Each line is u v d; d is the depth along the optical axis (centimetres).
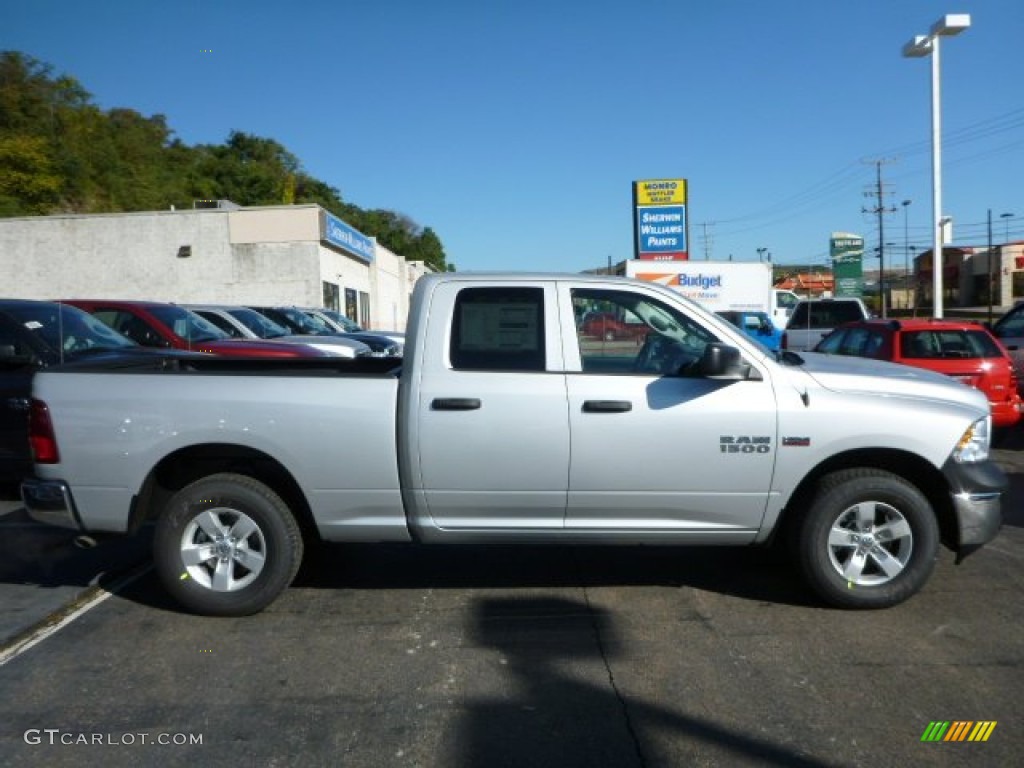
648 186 3309
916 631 466
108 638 472
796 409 479
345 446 483
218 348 992
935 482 498
